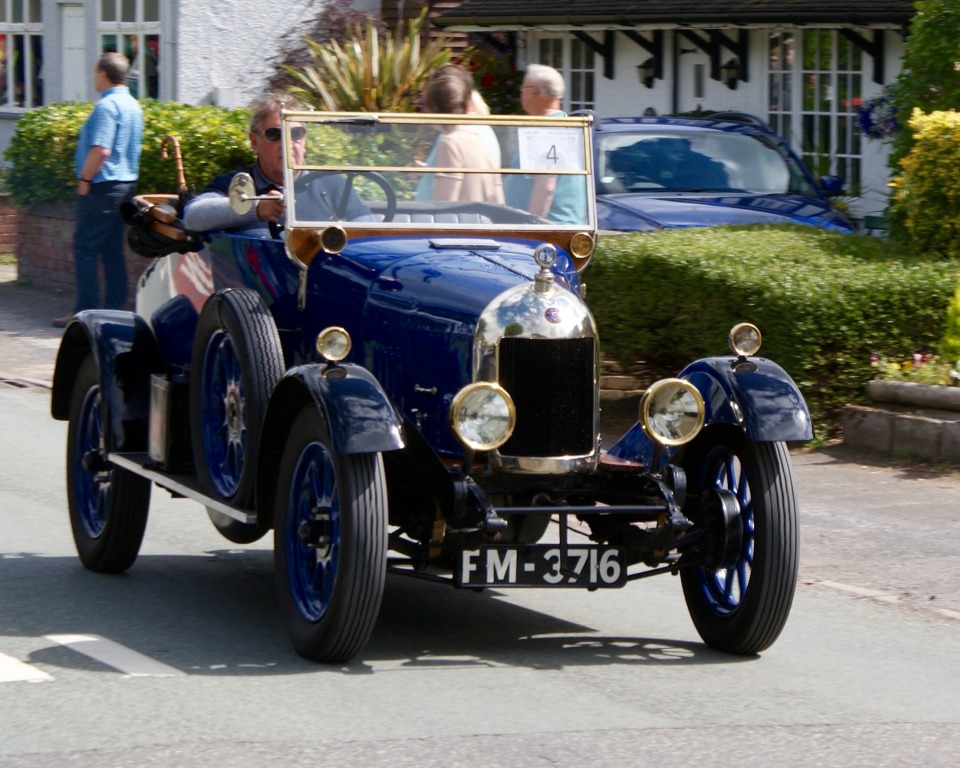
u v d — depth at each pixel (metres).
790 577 10.83
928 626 12.27
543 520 11.02
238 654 10.88
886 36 29.94
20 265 32.62
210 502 11.61
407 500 10.91
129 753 8.83
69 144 30.66
